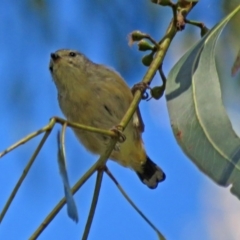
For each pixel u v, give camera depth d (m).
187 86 6.55
